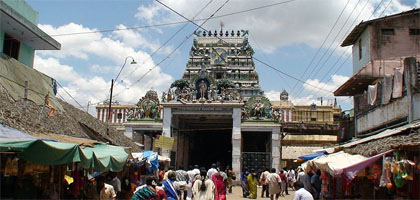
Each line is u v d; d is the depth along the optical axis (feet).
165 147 94.22
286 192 81.10
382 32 75.56
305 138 148.25
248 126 123.34
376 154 37.40
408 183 35.83
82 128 53.42
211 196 37.96
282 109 157.17
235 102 122.11
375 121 66.90
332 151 55.52
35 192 34.88
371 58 74.59
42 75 55.26
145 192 29.25
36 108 45.80
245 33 171.32
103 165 37.50
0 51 52.21
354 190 47.03
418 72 52.06
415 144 33.73
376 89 64.18
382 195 39.60
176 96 125.49
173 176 35.50
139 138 132.26
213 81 127.54
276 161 119.96
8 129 33.30
